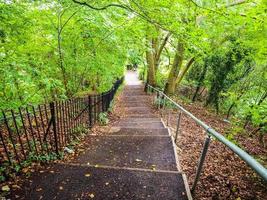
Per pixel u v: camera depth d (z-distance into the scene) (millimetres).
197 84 15500
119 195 3164
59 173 3695
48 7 6910
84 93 10688
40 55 7180
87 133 6316
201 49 6273
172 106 12180
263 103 6781
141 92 22297
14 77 4703
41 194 3143
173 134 6781
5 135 5137
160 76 24141
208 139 3021
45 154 4230
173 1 5891
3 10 4703
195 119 3760
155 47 18453
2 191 3148
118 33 8617
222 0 6281
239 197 3637
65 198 3076
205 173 4234
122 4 5156
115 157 4641
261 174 1596
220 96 13641
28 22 5711
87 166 3932
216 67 12852
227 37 10445
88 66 8953
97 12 6715
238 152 2078
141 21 7984
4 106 5098
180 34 5805
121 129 7219
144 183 3449
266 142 9133
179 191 3281
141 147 5191
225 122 11312
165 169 4152
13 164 3764
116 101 15312
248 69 11477
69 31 7875
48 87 5398
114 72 13188
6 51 5301
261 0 5277
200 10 5836
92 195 3150
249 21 5586
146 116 10891
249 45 7660
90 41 8570
